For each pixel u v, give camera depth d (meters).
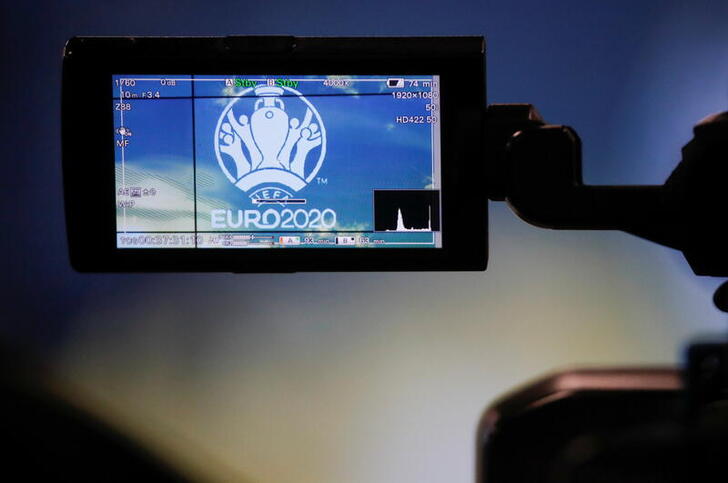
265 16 1.97
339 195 0.82
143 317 2.06
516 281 2.00
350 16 1.96
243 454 2.02
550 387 0.51
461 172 0.79
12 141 2.09
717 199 0.67
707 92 1.93
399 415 2.01
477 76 0.80
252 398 2.03
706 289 1.96
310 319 2.03
